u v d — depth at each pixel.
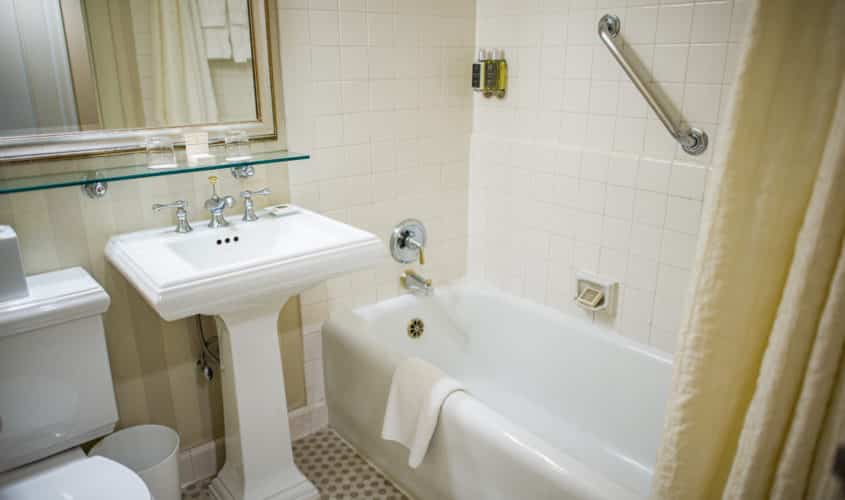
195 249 1.75
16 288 1.46
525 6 2.18
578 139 2.10
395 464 1.98
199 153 1.77
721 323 0.70
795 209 0.65
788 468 0.64
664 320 1.96
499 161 2.42
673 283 1.91
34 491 1.38
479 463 1.56
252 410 1.78
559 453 1.41
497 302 2.46
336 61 2.05
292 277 1.57
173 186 1.81
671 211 1.86
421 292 2.44
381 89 2.19
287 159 1.81
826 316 0.59
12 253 1.44
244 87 1.88
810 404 0.61
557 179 2.20
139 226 1.77
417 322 2.43
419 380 1.74
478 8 2.37
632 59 1.88
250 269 1.50
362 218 2.27
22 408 1.49
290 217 1.94
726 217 0.66
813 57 0.60
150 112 1.72
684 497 0.77
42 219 1.61
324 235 1.82
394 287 2.44
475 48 2.42
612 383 2.09
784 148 0.64
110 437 1.80
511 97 2.31
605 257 2.09
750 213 0.66
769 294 0.69
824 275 0.60
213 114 1.84
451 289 2.53
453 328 2.54
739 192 0.65
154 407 1.92
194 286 1.41
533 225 2.33
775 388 0.64
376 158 2.25
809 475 0.64
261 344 1.75
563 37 2.07
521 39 2.22
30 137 1.54
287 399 2.24
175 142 1.78
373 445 2.09
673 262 1.89
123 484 1.40
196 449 2.03
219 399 2.04
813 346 0.61
